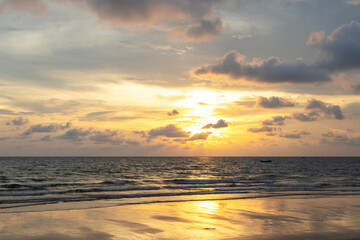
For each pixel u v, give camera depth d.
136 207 18.61
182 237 11.50
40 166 97.31
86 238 11.30
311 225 13.72
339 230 12.73
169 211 17.27
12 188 32.47
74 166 100.56
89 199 22.48
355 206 19.47
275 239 11.20
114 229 12.74
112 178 51.38
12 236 11.39
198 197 23.88
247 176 59.66
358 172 76.94
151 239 11.23
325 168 101.25
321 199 22.83
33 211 16.78
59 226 13.11
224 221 14.57
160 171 77.81
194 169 90.69
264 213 16.80
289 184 38.22
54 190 29.91
